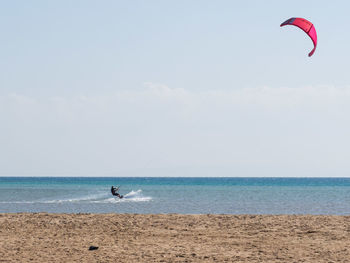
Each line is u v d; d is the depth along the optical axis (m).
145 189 130.00
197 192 105.00
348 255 19.17
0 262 18.16
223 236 24.42
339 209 52.50
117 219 31.44
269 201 67.69
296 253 19.69
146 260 18.41
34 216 33.44
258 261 18.16
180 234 25.12
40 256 19.30
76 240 23.30
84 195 85.75
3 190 116.12
